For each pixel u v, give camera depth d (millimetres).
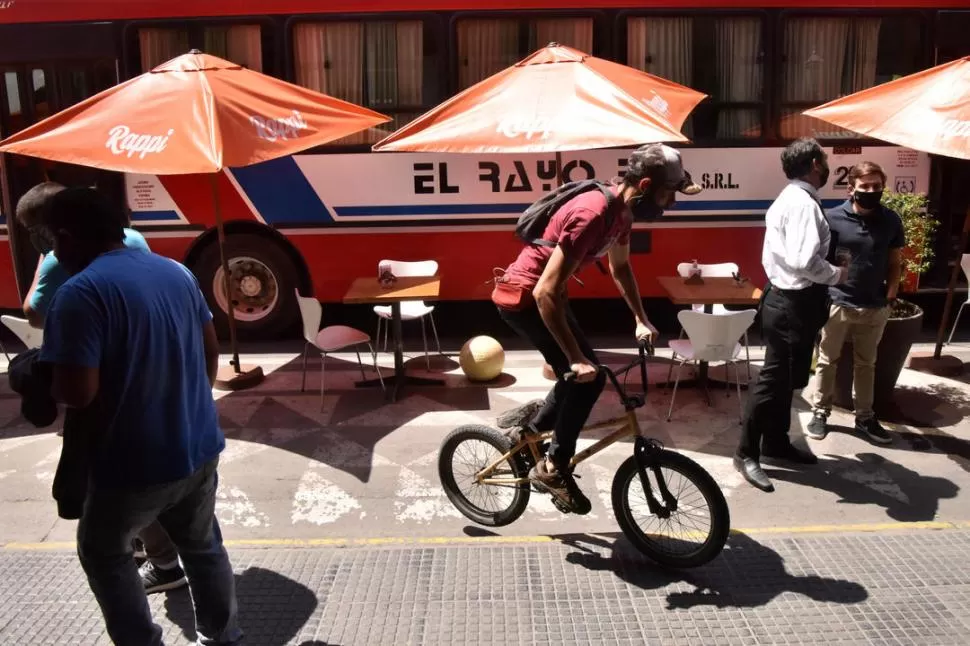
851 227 5121
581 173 7445
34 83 7441
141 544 4066
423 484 4957
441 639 3426
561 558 4047
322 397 6094
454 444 4445
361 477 5051
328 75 7348
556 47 6098
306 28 7293
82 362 2582
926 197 7277
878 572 3846
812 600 3648
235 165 5211
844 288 5188
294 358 7410
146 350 2709
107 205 2811
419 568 3951
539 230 3797
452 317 8703
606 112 5438
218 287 7859
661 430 5668
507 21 7246
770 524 4402
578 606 3641
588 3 7195
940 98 5379
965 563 3906
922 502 4613
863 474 4965
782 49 7297
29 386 2697
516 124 5473
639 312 4074
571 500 3984
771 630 3449
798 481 4887
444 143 5469
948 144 5164
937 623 3461
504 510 4375
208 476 3021
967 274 6914
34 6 7309
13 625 3559
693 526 3930
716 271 6879
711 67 7309
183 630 3527
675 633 3443
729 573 3869
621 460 5191
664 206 3674
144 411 2744
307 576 3883
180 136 5215
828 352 5348
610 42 7254
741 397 6238
